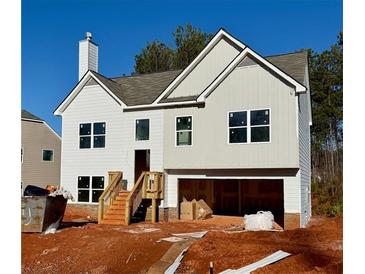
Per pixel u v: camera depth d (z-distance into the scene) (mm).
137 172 20734
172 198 18266
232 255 9227
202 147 17047
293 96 14984
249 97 15930
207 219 18156
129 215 16281
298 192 15156
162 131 18422
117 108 19688
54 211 14023
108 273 9312
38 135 30781
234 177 16688
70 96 20578
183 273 8484
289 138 14969
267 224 14375
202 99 16953
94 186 19828
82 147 20359
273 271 7832
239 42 17484
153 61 38625
